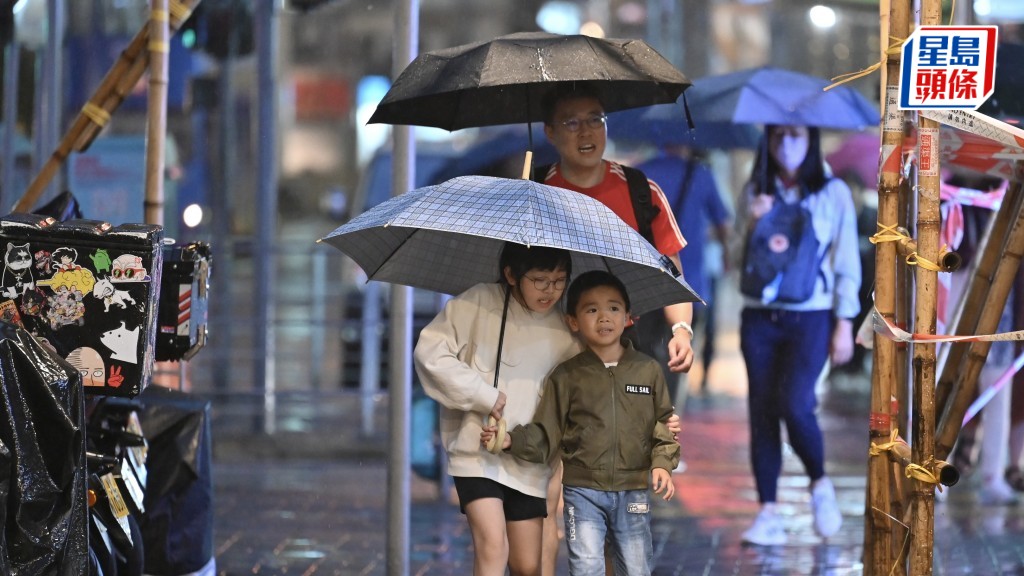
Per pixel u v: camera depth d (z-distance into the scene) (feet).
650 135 91.71
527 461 50.75
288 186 232.53
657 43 181.16
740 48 198.90
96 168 111.34
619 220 49.01
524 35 54.95
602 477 50.31
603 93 57.88
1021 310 87.25
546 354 51.52
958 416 51.93
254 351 121.80
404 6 62.85
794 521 87.15
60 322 48.78
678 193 90.74
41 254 48.78
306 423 126.31
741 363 178.09
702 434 123.44
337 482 102.68
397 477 63.67
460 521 88.12
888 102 47.50
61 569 44.39
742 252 80.89
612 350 51.29
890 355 49.03
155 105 62.49
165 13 62.69
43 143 90.17
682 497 95.35
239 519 88.38
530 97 58.95
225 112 124.36
